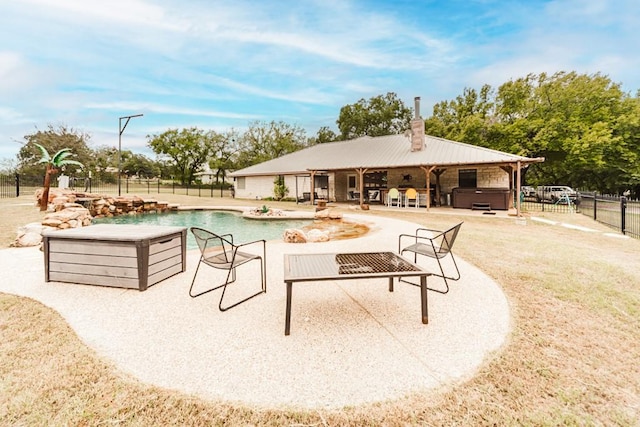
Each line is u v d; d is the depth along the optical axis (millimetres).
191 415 1791
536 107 20500
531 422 1747
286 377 2131
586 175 23984
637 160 20797
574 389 2021
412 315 3146
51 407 1832
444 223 10117
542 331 2803
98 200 13422
